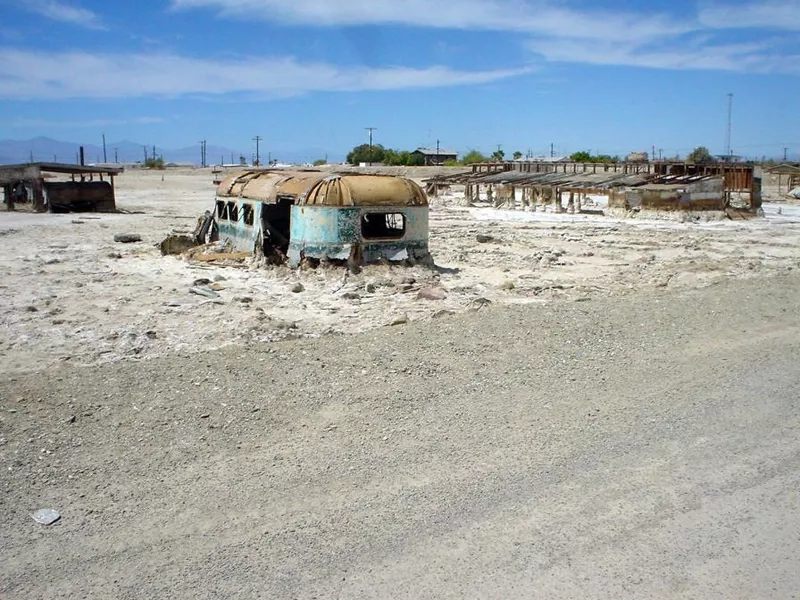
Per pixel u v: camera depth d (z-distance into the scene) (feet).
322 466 19.93
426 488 18.79
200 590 14.65
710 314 38.14
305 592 14.61
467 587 14.82
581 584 14.93
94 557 15.75
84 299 45.34
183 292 47.83
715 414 24.08
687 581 15.06
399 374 27.43
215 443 21.27
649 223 103.45
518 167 181.98
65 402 24.18
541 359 29.60
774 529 17.04
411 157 347.56
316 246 52.70
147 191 188.96
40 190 115.85
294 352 30.35
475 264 63.05
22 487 18.57
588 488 18.90
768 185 210.79
